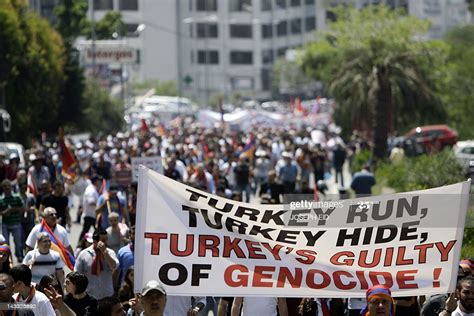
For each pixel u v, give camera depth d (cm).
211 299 1611
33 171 2747
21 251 2367
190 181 2778
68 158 2994
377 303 1005
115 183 3055
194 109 11794
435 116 4669
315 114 8888
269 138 5809
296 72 13775
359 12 5272
